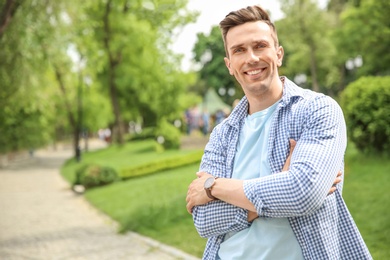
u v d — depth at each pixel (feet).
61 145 225.97
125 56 108.06
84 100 120.26
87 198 50.44
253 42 6.70
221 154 7.30
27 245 29.35
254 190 6.30
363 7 91.50
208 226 6.92
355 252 6.66
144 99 108.99
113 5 98.02
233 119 7.30
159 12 75.51
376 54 95.50
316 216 6.35
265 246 6.59
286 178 6.13
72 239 30.40
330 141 6.26
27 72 45.75
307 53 116.26
